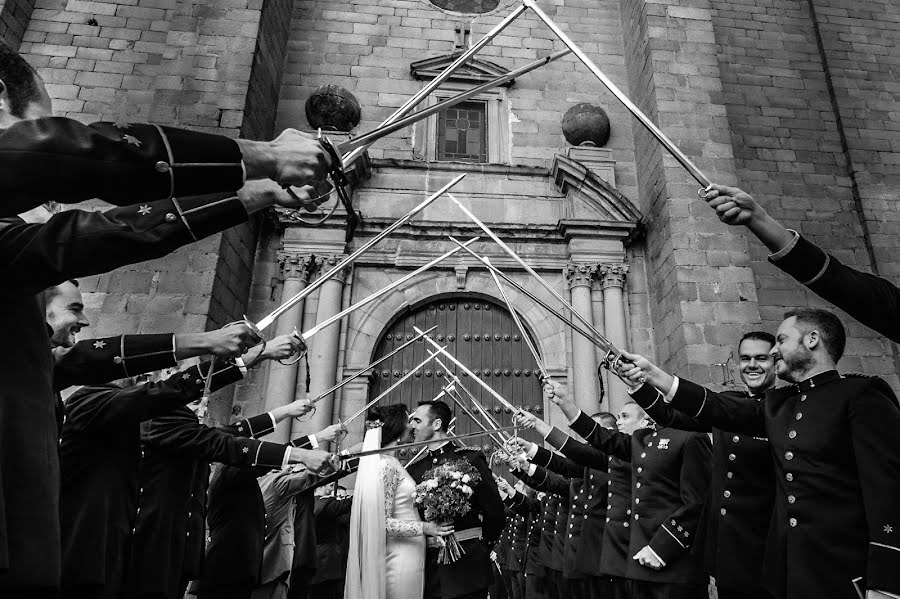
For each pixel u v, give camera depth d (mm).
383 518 3844
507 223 10086
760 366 3533
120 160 1190
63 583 2617
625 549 4477
